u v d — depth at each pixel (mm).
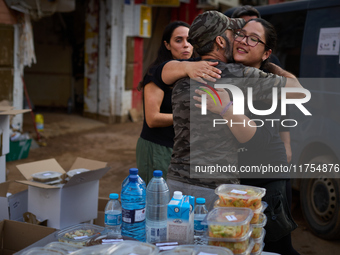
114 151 8320
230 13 5152
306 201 4387
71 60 12711
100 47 11141
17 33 7602
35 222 2836
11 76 7555
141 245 1869
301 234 4332
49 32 12594
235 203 2053
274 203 2541
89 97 11586
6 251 2648
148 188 2217
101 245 1897
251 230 1976
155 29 13742
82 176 2822
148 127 3125
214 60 2229
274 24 4836
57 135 9508
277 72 2586
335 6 4141
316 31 4285
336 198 3953
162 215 2191
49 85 12852
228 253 1787
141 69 12070
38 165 3158
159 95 2869
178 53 3502
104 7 10836
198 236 2172
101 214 3156
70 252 1977
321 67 4168
